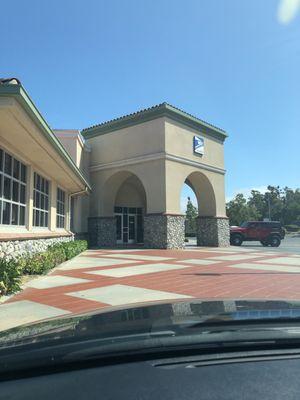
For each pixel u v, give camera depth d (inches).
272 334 66.8
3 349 63.3
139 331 68.2
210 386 52.6
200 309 87.0
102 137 1111.6
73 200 995.9
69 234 849.5
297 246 1305.4
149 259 671.8
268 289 364.5
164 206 949.8
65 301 304.2
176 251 877.8
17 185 507.8
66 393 51.0
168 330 68.5
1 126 391.2
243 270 512.4
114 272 482.9
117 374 55.6
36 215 605.0
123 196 1236.5
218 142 1160.2
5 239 430.3
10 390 51.9
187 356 61.3
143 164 1002.1
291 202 3941.9
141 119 1012.5
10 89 317.1
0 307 282.8
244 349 63.7
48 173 660.7
